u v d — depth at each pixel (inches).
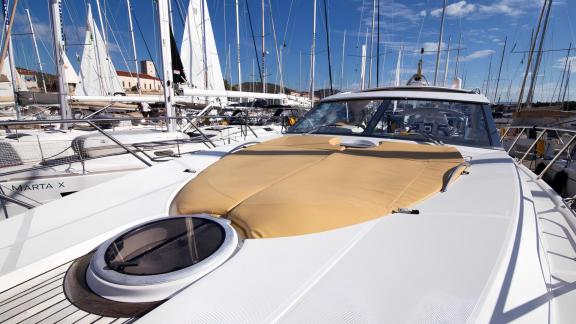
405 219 45.8
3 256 41.4
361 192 53.7
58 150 178.2
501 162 76.4
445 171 66.9
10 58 283.1
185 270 34.2
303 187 55.7
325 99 129.8
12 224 49.9
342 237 40.9
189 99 278.8
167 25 205.6
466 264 35.8
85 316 32.0
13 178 145.3
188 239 40.0
